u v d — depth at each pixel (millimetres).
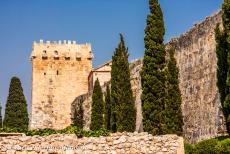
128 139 29547
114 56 47344
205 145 31672
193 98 48688
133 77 64625
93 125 59969
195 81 48562
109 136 29641
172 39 54094
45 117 98062
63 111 98750
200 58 47969
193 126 48094
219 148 30266
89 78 98438
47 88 99188
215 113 43719
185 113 49844
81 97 85125
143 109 35750
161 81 36375
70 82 99938
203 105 46531
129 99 45656
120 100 45406
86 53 101125
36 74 99312
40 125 97375
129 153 29375
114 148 29391
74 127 30219
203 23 47719
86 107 80750
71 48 100938
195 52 49000
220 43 31969
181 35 52156
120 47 47469
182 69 51312
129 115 45000
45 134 29531
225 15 31094
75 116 77062
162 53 36938
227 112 30672
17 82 80375
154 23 37312
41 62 99688
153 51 36844
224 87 31500
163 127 35281
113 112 45938
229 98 30094
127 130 44312
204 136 45562
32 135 29500
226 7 30953
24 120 79625
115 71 46688
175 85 40438
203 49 47469
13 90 79812
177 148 29594
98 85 61594
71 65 100375
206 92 46188
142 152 29438
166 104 39625
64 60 100250
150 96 35844
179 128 39344
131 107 45344
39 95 98688
